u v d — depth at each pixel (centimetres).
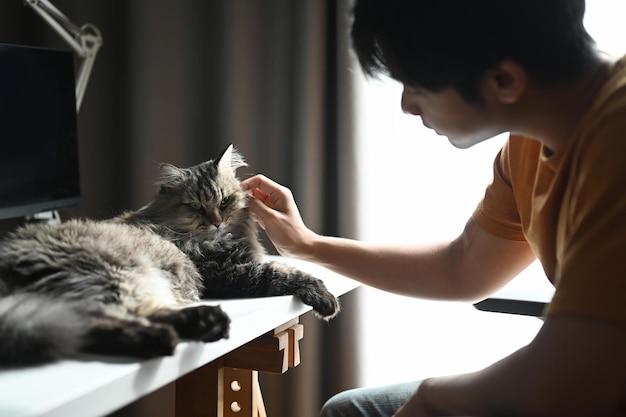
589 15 187
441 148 211
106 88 246
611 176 77
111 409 86
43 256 123
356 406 123
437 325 220
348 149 214
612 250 74
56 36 243
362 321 220
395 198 216
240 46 232
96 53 228
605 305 73
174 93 240
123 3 242
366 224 216
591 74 91
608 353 73
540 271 169
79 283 118
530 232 106
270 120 232
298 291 146
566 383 75
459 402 85
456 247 140
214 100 238
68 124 200
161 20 238
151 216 179
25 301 98
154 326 99
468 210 210
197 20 236
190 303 139
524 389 78
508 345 215
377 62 95
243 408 156
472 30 83
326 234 229
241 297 151
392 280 143
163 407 243
